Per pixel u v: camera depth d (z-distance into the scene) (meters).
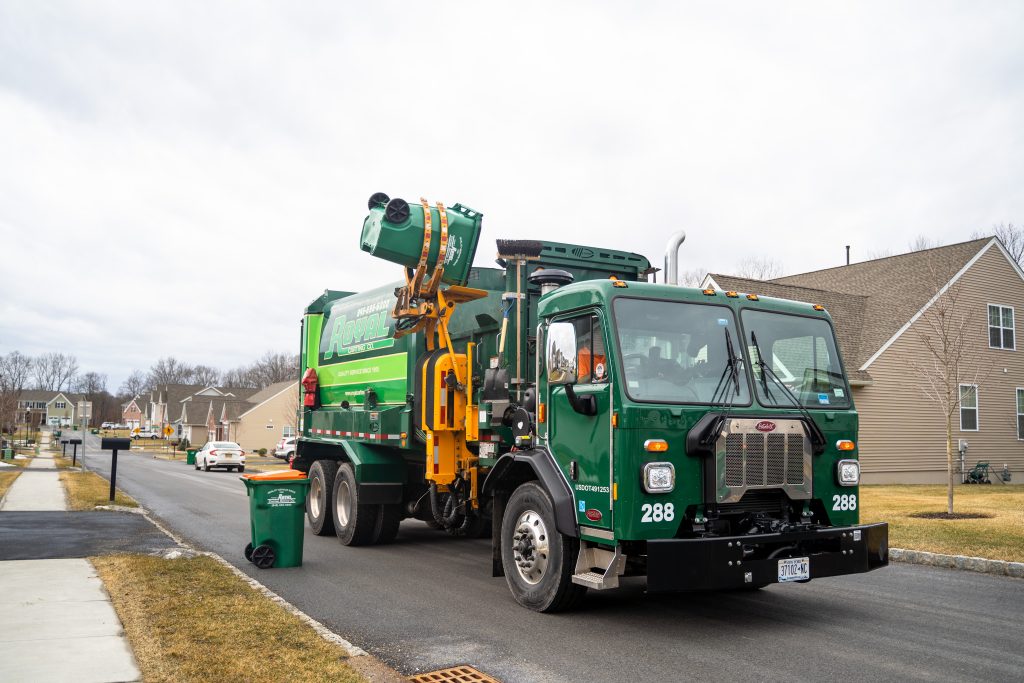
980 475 25.23
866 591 8.00
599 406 6.39
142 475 32.09
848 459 6.89
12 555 9.24
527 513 7.29
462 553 10.62
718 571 5.88
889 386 24.05
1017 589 8.12
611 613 7.00
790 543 6.24
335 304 13.45
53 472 28.67
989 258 26.33
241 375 166.75
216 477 32.56
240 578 7.89
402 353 10.77
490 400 8.89
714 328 6.71
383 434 10.77
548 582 6.88
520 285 8.82
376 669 5.16
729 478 6.19
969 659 5.57
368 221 9.81
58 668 5.00
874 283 27.27
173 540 10.58
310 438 13.36
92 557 9.05
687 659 5.57
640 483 6.05
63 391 160.00
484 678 5.16
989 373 26.08
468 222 9.82
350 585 8.28
